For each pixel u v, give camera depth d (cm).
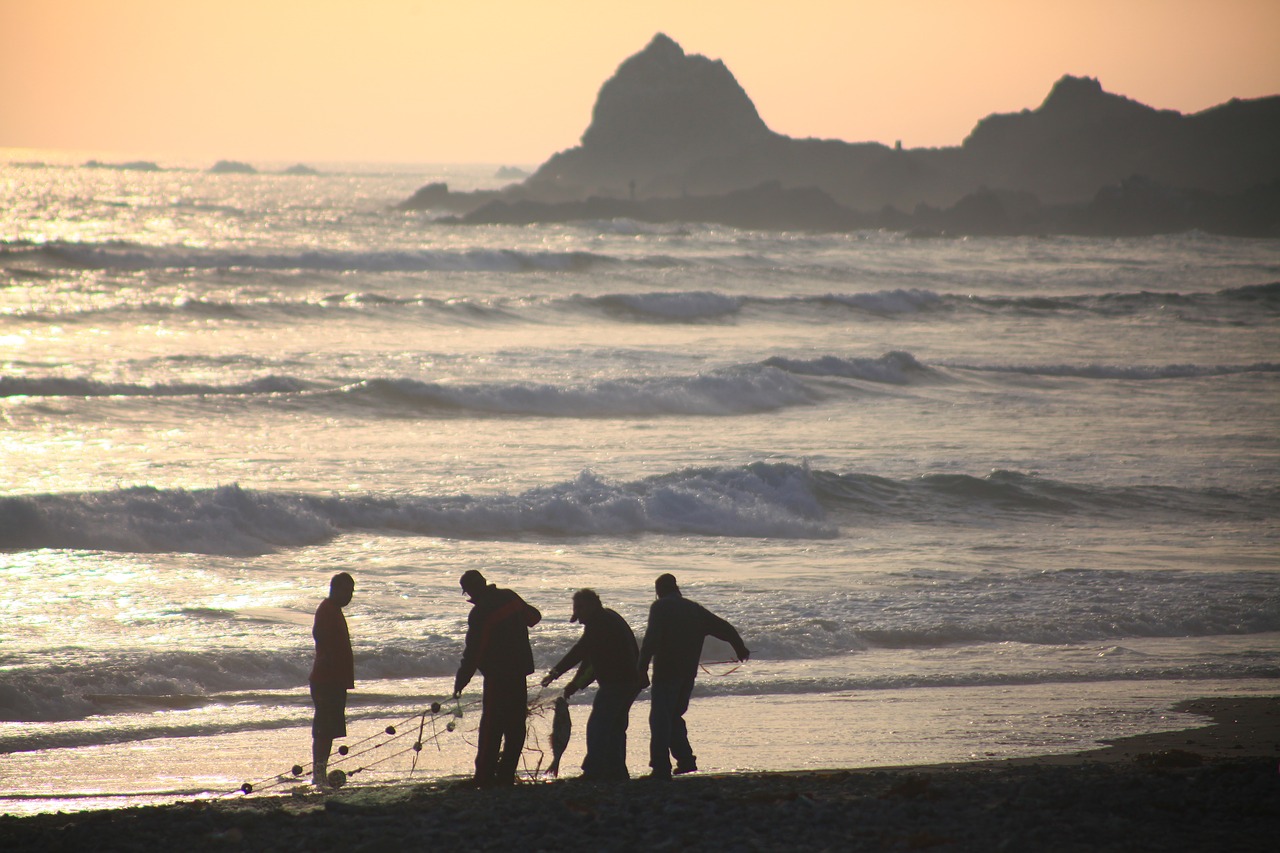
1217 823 2348
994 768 3288
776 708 4194
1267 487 9262
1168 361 16725
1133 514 8475
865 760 3491
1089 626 5581
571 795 2752
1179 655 5138
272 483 8212
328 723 3191
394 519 7419
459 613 5503
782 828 2347
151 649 4612
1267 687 4597
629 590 6006
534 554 6938
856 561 6969
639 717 4159
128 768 3462
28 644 4650
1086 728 3922
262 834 2430
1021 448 10650
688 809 2517
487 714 2973
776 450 10225
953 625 5512
